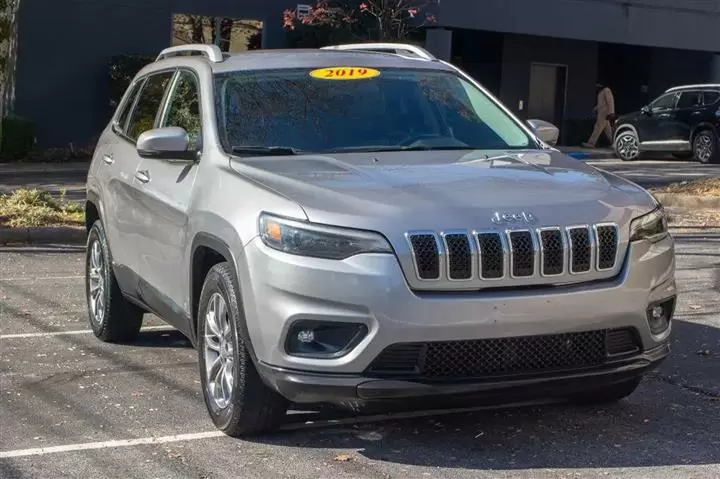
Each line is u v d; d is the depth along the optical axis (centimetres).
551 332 558
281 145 678
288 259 553
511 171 633
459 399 552
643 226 595
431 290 546
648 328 589
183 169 692
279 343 557
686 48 3139
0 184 2083
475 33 3128
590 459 585
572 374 566
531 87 3209
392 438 620
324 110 709
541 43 3192
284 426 639
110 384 734
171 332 895
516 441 615
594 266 572
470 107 749
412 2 2698
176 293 686
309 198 571
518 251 557
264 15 2758
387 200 566
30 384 732
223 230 601
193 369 775
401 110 726
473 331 546
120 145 834
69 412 671
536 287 561
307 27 2673
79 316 946
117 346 843
